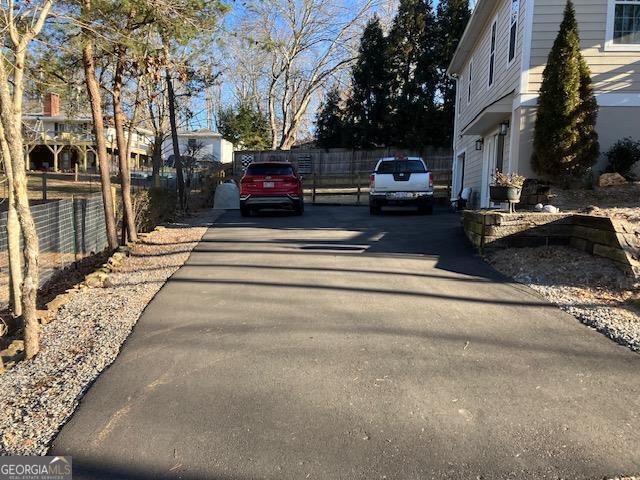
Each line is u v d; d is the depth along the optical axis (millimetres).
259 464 2826
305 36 33906
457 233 10242
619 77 10953
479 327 4852
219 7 7820
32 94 9117
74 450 3014
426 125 29531
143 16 7562
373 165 30219
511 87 12227
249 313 5391
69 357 4523
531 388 3623
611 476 2672
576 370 3900
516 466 2764
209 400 3537
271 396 3566
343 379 3801
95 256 9734
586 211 8633
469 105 18781
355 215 15445
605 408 3342
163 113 19094
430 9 30734
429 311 5344
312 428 3160
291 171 15055
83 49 7797
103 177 9648
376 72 30797
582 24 10969
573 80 10297
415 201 15016
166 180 25641
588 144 10383
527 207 9734
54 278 7980
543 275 6594
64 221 8391
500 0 13578
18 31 5219
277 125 43062
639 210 8383
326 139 32844
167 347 4504
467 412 3314
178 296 6137
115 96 10055
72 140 15242
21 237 6699
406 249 8727
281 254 8508
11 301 5879
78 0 7043
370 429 3139
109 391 3713
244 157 31406
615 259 6414
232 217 15234
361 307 5512
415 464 2799
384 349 4340
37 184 26250
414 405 3412
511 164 11562
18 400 3762
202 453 2939
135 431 3184
